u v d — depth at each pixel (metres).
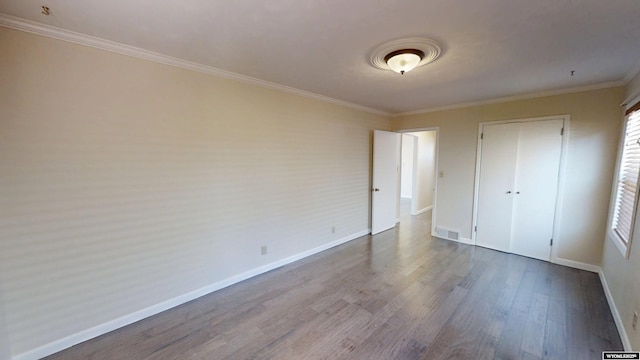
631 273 2.04
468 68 2.60
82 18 1.71
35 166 1.85
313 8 1.58
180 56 2.36
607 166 3.13
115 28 1.84
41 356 1.91
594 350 1.97
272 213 3.32
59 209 1.95
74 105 1.97
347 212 4.45
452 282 3.02
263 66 2.60
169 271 2.51
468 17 1.68
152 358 1.90
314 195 3.85
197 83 2.59
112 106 2.13
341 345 2.03
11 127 1.76
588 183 3.28
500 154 3.94
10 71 1.74
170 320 2.34
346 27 1.82
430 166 7.11
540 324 2.27
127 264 2.26
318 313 2.44
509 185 3.88
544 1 1.50
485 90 3.43
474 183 4.22
